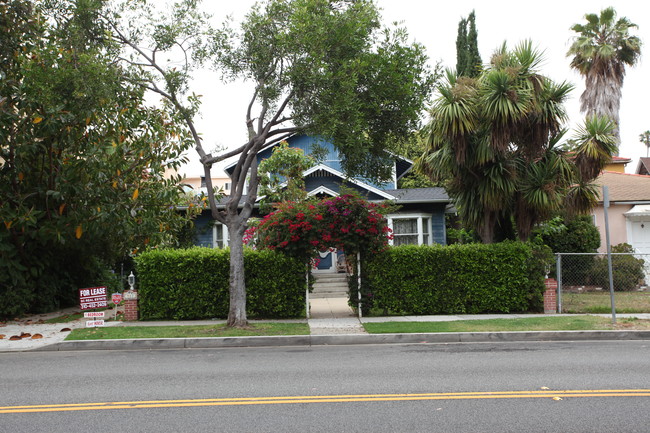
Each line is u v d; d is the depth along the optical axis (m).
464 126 13.46
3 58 13.34
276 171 19.41
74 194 13.87
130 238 16.02
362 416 5.50
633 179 23.77
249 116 12.93
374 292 13.98
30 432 5.12
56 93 11.95
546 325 11.73
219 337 10.87
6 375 7.96
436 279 14.02
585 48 28.41
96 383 7.29
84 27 11.92
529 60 13.78
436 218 21.41
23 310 14.45
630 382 6.88
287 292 13.87
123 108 13.61
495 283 13.97
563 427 5.08
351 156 12.08
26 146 13.09
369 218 13.54
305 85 11.52
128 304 13.78
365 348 10.26
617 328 11.34
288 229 13.55
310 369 8.08
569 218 15.91
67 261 16.80
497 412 5.58
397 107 12.30
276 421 5.37
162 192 14.39
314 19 11.30
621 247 20.12
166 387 6.97
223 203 21.36
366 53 11.81
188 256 13.89
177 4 12.52
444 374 7.53
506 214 15.97
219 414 5.64
